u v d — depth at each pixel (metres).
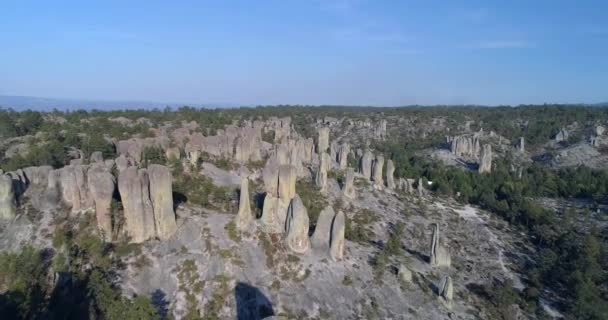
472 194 162.50
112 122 140.75
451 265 99.00
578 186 167.50
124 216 77.19
